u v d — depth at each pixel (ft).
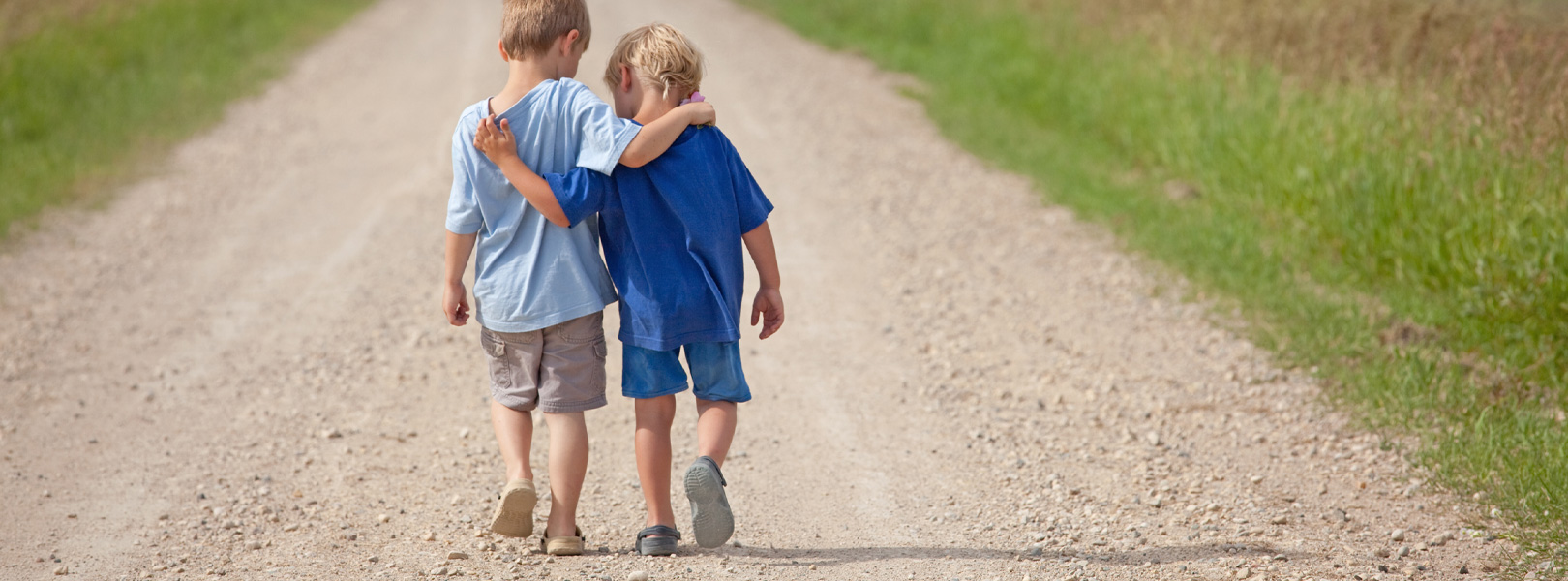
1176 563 12.59
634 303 11.44
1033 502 14.57
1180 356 20.42
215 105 45.68
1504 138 22.84
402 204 32.22
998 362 20.45
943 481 15.38
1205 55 36.22
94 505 14.71
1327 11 33.65
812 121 43.52
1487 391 17.66
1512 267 20.81
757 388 19.26
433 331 22.18
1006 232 29.32
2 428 17.51
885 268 26.48
